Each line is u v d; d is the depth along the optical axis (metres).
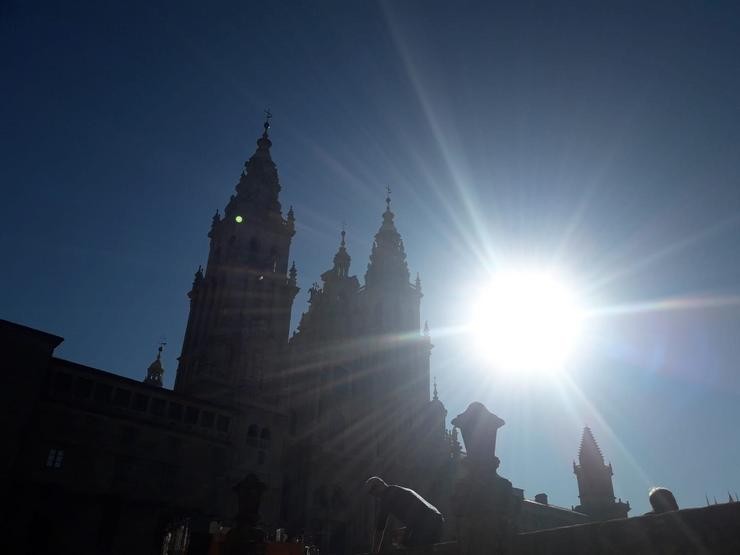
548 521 84.62
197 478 54.34
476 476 14.31
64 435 47.94
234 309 73.56
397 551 17.36
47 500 45.78
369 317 91.06
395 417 83.25
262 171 88.31
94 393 51.38
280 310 77.50
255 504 20.98
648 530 11.33
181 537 33.06
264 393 66.06
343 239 95.81
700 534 10.52
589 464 94.12
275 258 81.31
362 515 71.62
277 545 26.95
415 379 89.19
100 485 48.22
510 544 13.59
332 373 79.94
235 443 59.59
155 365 100.88
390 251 100.44
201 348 72.62
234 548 19.88
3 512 43.38
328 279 89.88
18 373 46.94
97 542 46.69
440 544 15.50
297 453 71.69
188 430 55.72
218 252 81.69
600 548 11.95
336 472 72.19
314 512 67.12
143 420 52.94
